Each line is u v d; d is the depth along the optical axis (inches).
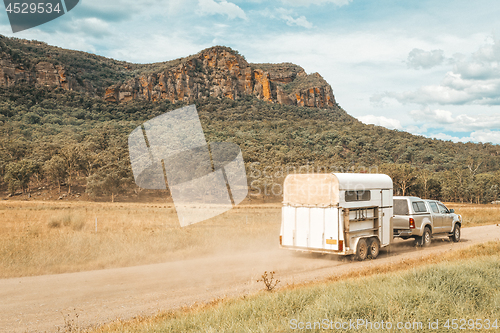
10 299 251.8
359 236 412.8
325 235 397.7
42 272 337.4
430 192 3794.3
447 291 214.4
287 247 420.8
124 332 172.2
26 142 3811.5
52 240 465.7
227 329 160.2
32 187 3024.1
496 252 397.4
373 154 6028.5
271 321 166.9
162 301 246.4
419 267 293.9
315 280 298.8
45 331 191.6
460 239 614.2
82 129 5123.0
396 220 514.3
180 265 374.3
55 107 6658.5
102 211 1325.0
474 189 3614.7
